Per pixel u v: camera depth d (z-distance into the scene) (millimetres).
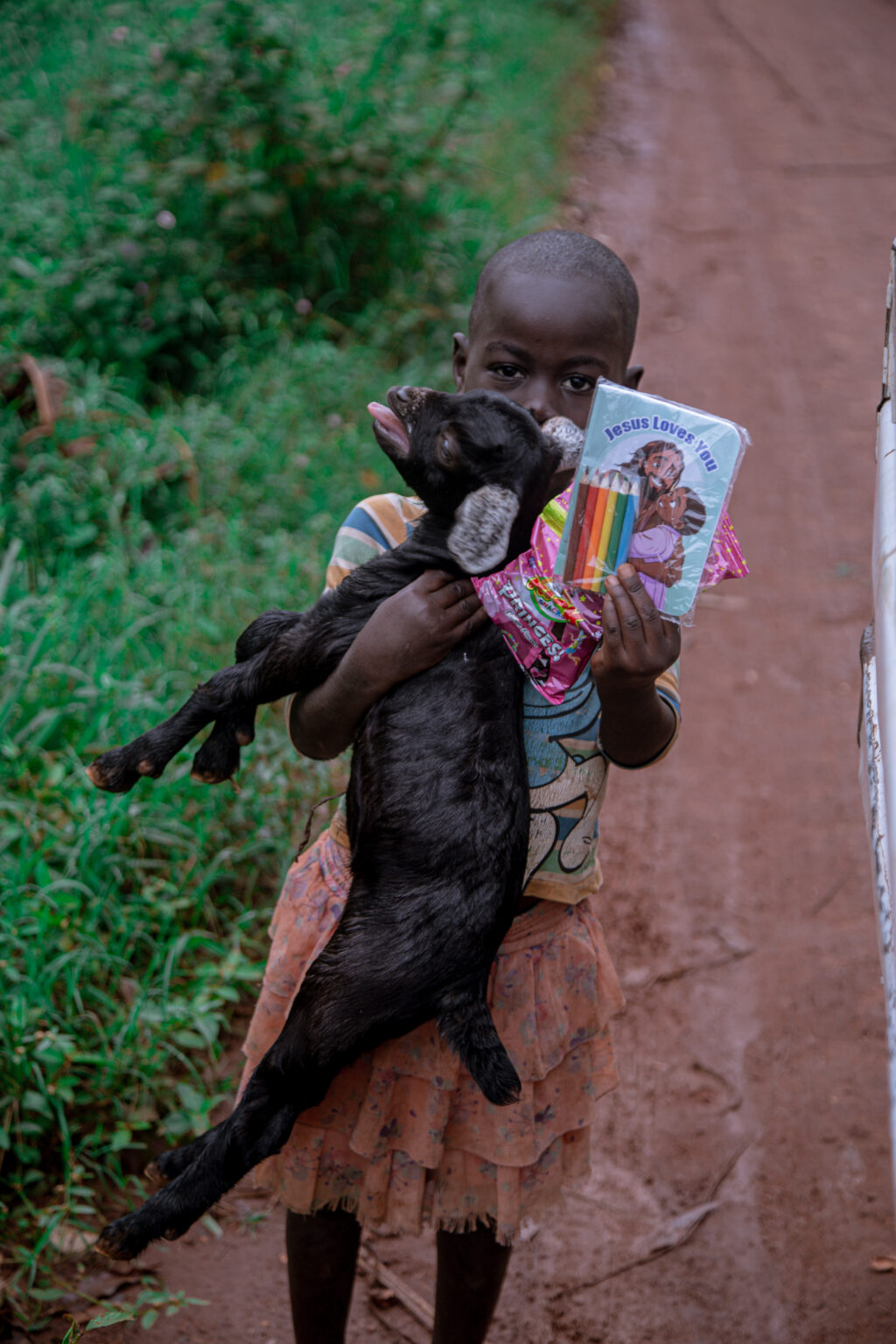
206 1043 3348
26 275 5648
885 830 1870
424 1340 2789
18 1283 2830
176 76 6621
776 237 9992
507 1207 2184
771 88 13344
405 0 8477
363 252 6863
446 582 2002
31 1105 3006
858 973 3902
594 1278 2959
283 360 6043
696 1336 2832
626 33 14352
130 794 3711
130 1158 3143
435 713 2025
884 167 11477
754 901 4203
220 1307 2840
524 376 2211
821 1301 2924
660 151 11352
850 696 5281
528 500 1881
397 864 1998
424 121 7590
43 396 5074
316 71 7125
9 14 8703
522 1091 2156
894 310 2398
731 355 8156
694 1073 3543
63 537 4715
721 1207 3154
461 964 1957
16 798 3672
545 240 2250
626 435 1834
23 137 7129
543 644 1981
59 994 3338
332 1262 2361
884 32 15547
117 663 4242
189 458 5133
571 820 2170
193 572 4699
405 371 6285
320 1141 2213
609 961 2369
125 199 6098
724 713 5168
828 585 5996
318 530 5008
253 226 6406
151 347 5738
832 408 7613
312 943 2229
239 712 2219
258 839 3877
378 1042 1976
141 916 3588
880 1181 3229
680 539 1838
